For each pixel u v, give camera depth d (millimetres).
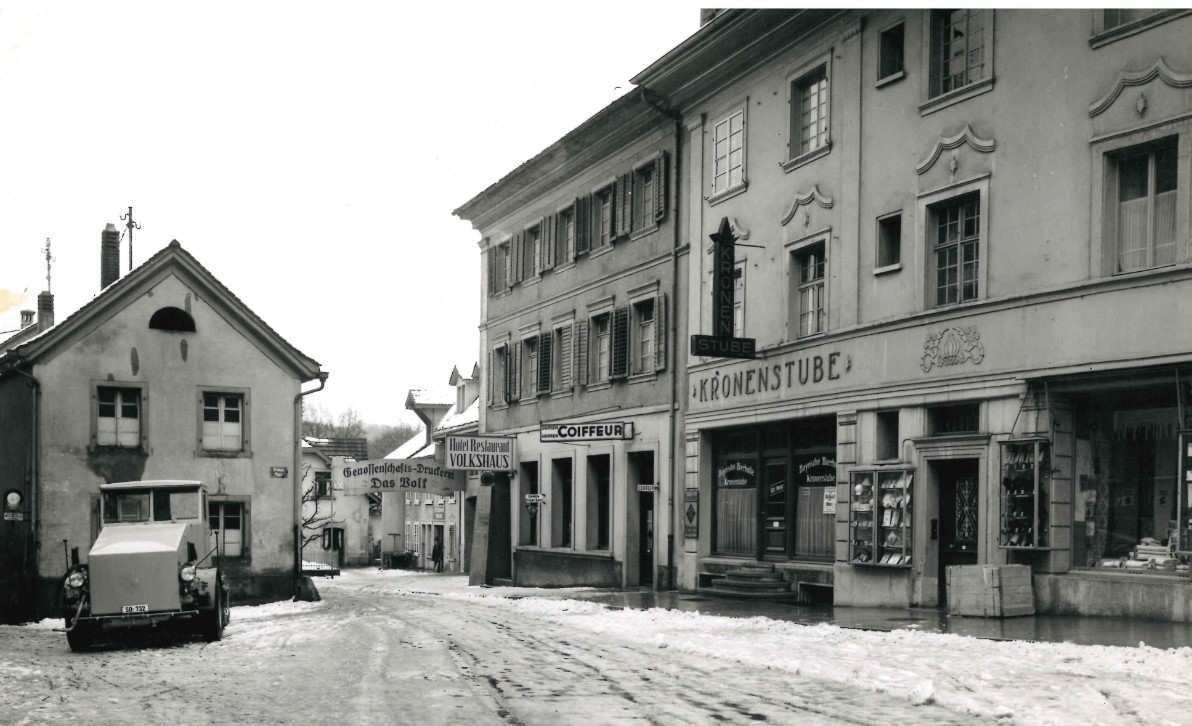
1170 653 11820
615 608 21375
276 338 30406
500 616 20156
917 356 19422
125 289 29000
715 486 26422
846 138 21641
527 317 36969
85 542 28047
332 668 12070
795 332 23250
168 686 11203
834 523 22156
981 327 18062
